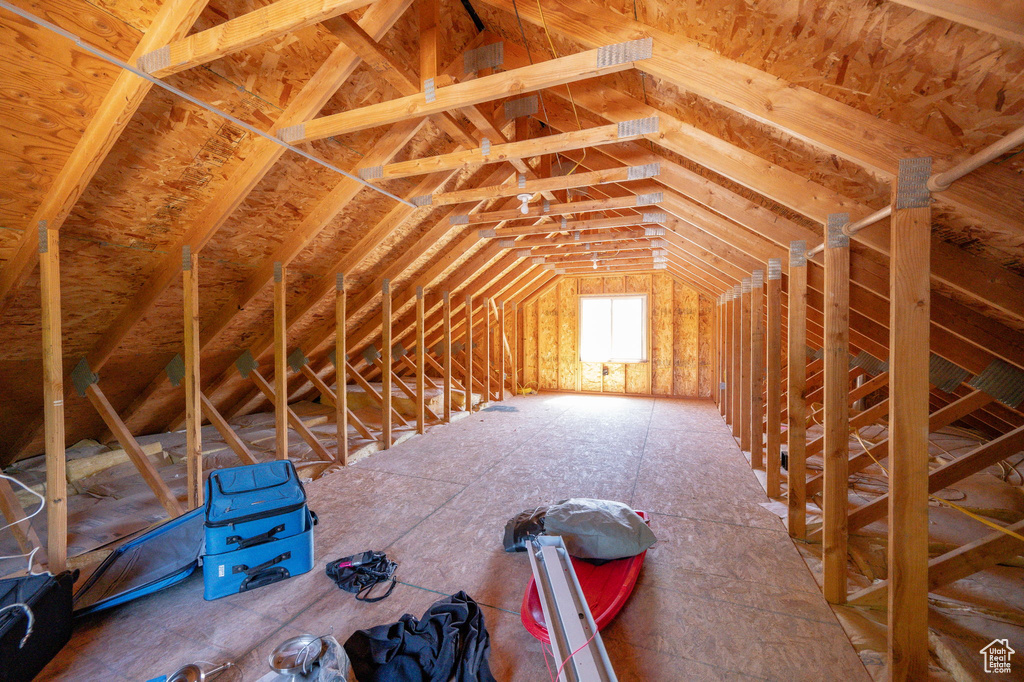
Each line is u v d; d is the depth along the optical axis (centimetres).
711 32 148
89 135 188
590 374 852
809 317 423
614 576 208
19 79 163
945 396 464
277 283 326
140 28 171
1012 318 200
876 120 134
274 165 259
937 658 175
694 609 196
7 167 184
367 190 322
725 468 398
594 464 410
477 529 275
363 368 663
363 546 254
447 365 581
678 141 214
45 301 206
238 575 208
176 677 149
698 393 789
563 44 226
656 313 810
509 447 469
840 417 198
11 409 310
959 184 124
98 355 292
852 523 204
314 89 222
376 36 203
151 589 201
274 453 414
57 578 173
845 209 191
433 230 423
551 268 777
